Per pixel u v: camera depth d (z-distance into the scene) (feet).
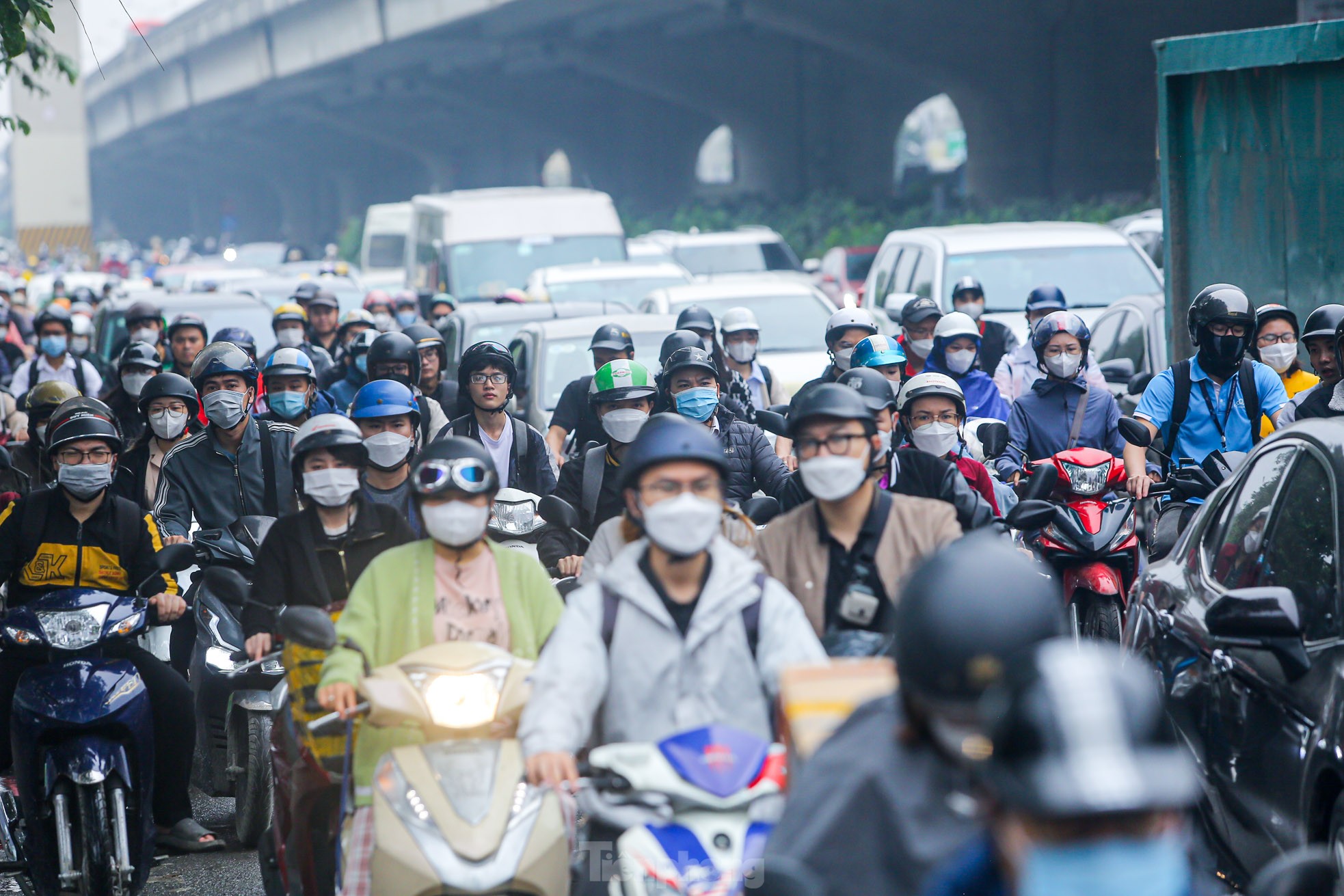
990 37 253.85
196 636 43.14
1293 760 25.73
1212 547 32.30
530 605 27.53
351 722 26.66
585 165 407.03
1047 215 222.69
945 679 14.21
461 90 386.73
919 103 326.85
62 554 35.04
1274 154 55.98
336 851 28.50
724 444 43.14
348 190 563.48
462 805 23.54
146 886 37.35
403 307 111.86
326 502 30.96
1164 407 46.73
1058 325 49.16
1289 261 55.52
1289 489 29.55
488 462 26.58
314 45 337.31
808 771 15.25
